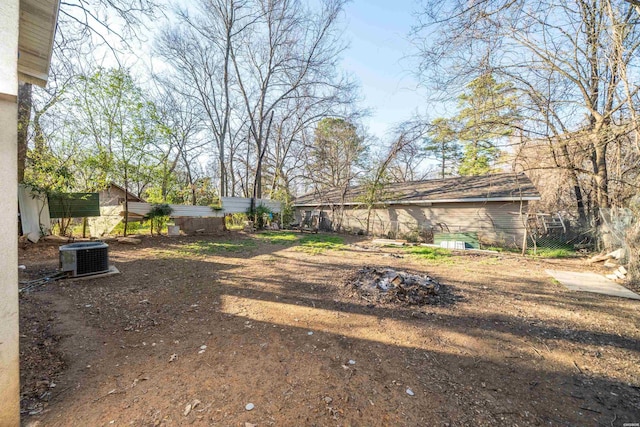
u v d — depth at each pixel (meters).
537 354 2.58
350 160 19.08
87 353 2.43
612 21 4.86
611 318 3.44
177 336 2.80
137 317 3.24
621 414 1.82
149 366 2.26
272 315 3.38
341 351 2.56
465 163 19.48
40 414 1.68
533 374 2.27
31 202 6.80
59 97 7.31
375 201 13.16
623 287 4.77
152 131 8.60
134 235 9.22
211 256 7.10
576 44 6.55
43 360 2.28
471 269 6.07
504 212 10.86
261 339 2.76
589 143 6.77
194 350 2.53
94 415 1.69
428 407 1.84
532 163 8.09
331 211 16.09
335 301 3.91
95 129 7.84
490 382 2.14
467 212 11.64
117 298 3.81
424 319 3.33
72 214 7.63
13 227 1.42
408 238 12.17
